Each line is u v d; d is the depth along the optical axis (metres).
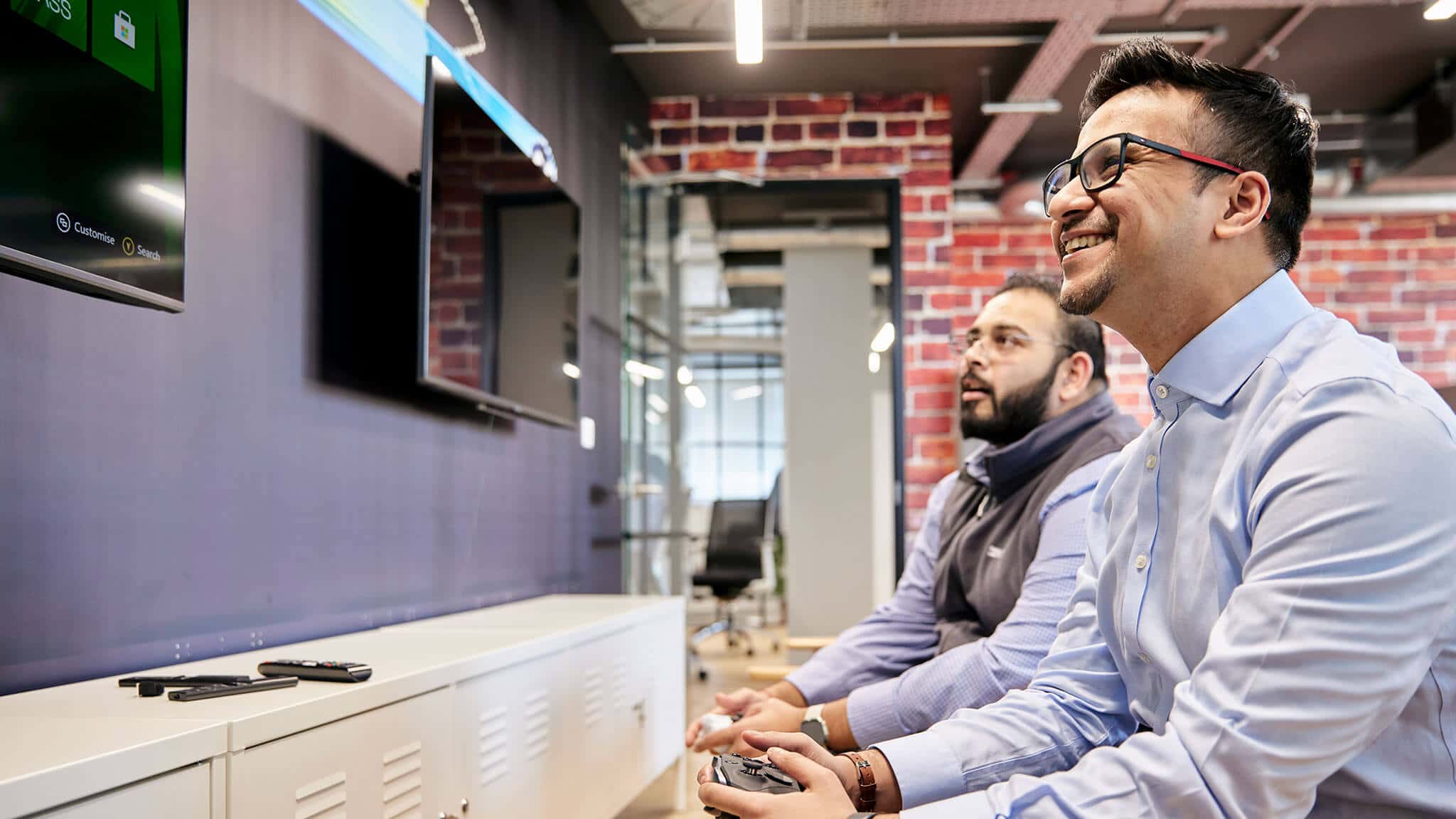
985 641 1.68
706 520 11.64
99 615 1.48
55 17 1.26
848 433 6.48
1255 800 0.79
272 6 1.95
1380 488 0.81
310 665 1.46
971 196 6.42
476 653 1.76
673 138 5.07
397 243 2.46
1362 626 0.78
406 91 2.53
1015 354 2.00
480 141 2.63
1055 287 2.04
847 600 6.40
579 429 3.70
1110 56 1.07
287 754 1.21
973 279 6.70
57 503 1.41
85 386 1.46
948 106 5.04
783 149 5.04
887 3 3.96
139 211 1.41
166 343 1.63
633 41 4.45
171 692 1.26
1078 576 1.27
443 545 2.67
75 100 1.29
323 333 2.11
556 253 3.26
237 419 1.81
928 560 2.20
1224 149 0.99
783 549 9.84
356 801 1.35
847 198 5.25
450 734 1.63
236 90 1.83
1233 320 0.99
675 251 5.02
